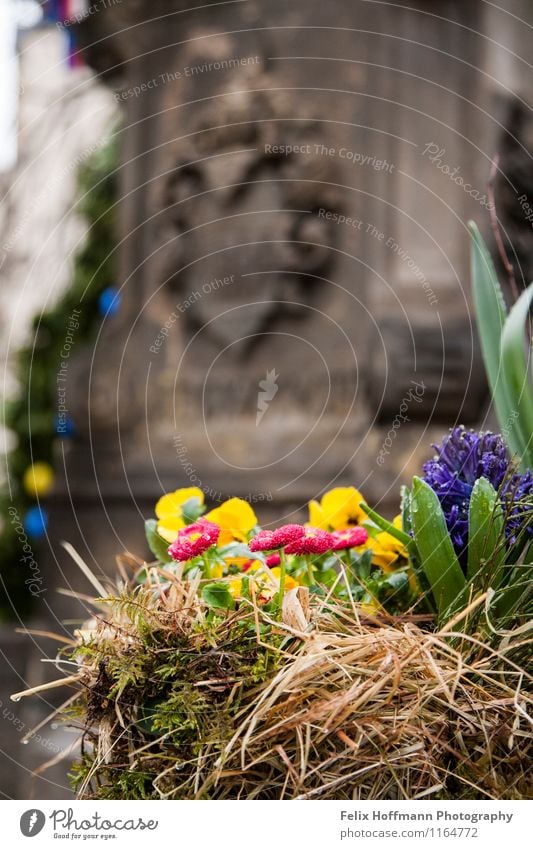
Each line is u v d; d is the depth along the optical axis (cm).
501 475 132
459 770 120
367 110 327
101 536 343
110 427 347
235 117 338
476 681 123
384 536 140
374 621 129
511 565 127
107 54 376
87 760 123
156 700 121
